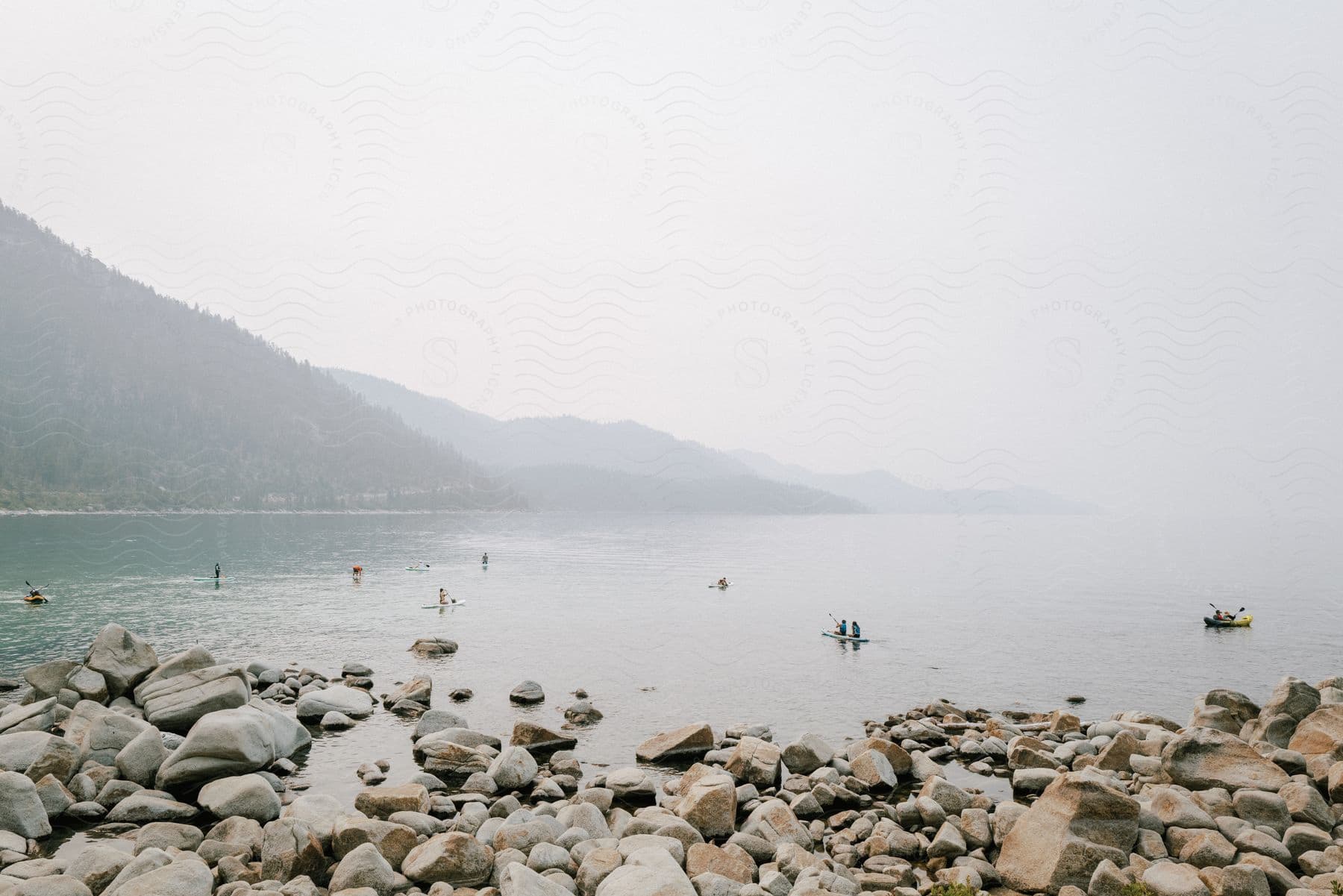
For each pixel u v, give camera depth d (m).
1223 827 18.06
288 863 15.83
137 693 26.77
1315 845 17.42
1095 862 16.28
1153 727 27.98
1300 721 24.14
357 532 168.25
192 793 21.16
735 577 93.31
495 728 30.02
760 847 18.11
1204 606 72.38
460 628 55.69
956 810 21.22
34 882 14.01
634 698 35.66
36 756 20.83
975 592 81.44
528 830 17.64
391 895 15.43
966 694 38.06
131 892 14.01
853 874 16.97
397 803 19.42
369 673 39.00
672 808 20.73
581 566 104.25
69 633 50.84
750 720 32.16
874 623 60.69
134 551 113.12
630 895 14.30
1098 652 49.59
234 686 25.97
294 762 25.12
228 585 79.25
